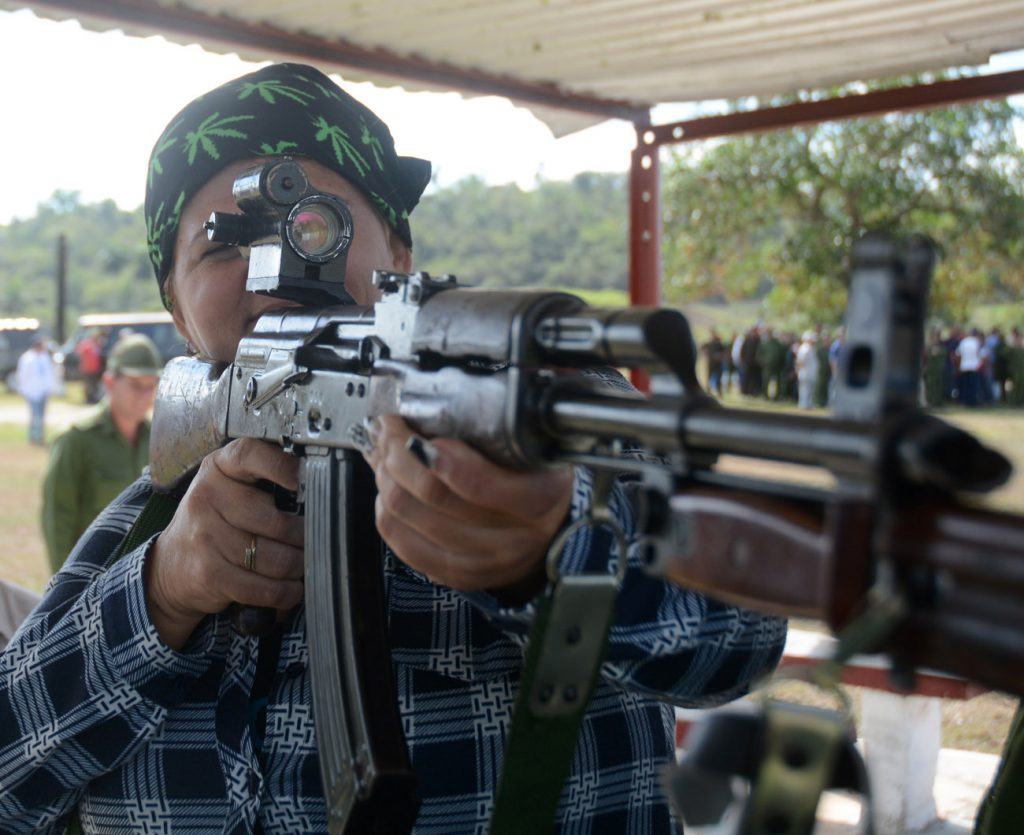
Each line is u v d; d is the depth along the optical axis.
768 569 0.76
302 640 1.44
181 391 1.61
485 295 1.05
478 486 0.99
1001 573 0.63
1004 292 11.60
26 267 62.38
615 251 46.34
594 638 1.06
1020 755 1.28
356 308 1.31
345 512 1.27
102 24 3.62
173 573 1.42
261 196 1.40
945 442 0.67
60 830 1.67
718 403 0.85
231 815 1.40
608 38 4.12
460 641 1.39
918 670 0.68
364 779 1.20
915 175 12.10
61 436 4.77
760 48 4.21
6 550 11.42
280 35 3.96
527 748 1.06
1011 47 4.18
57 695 1.49
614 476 1.00
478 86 4.51
